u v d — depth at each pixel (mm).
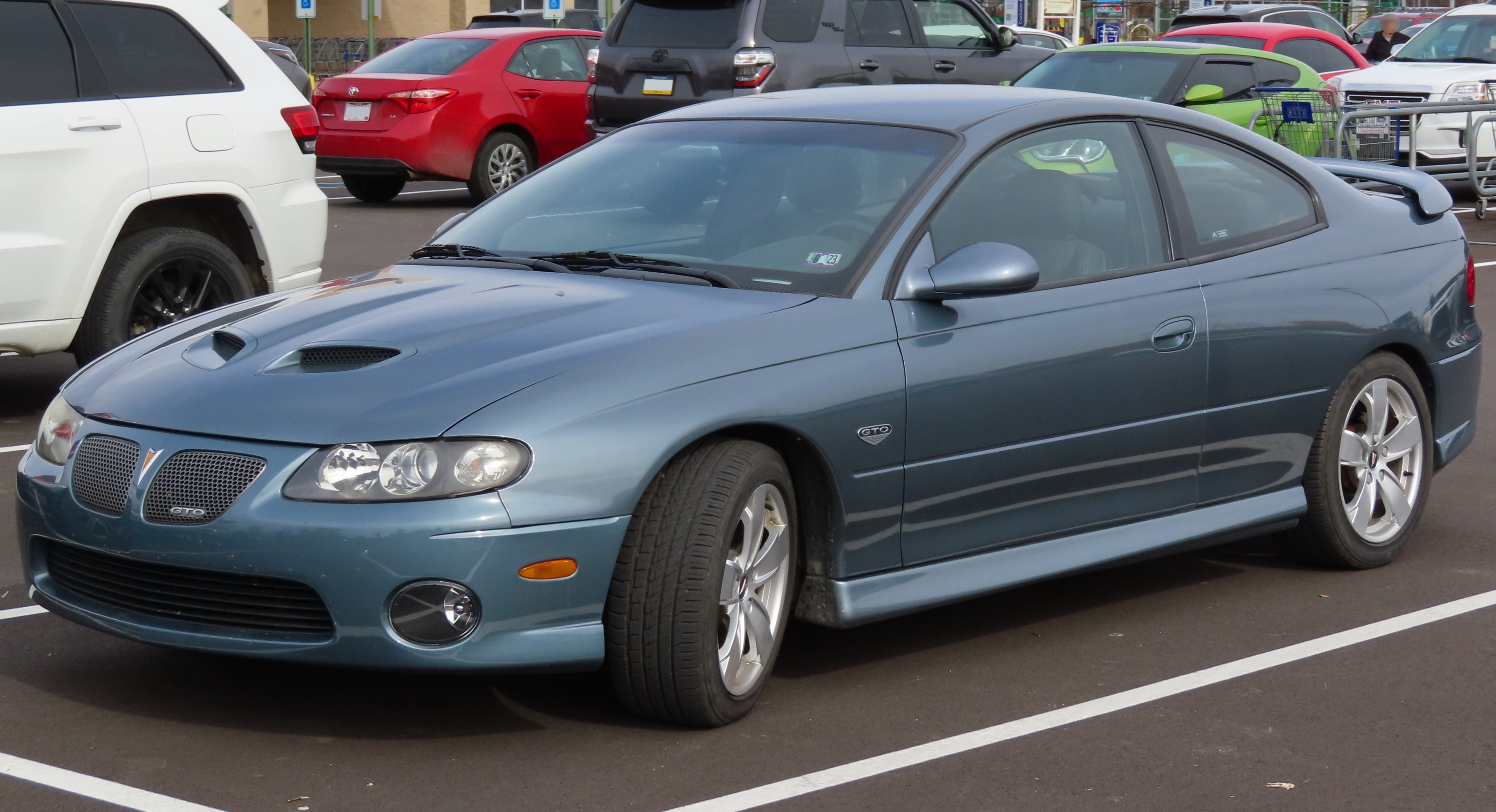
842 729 4227
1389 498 5797
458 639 3826
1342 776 3979
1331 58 18234
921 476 4527
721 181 5031
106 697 4395
